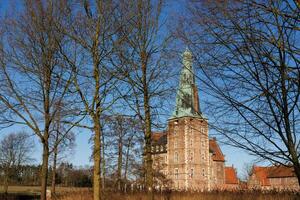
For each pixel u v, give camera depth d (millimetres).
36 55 14719
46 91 14797
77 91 13406
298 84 3963
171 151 85375
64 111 13562
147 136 14539
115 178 34125
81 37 13430
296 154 3949
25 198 46062
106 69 13344
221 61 4559
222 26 4531
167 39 13336
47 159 15078
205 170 84938
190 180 81438
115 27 13422
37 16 14492
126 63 13453
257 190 19094
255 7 4383
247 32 4324
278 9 4273
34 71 14625
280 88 4094
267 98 4152
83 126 13531
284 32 4168
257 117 4312
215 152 91688
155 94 14133
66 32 13461
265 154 4168
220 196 19859
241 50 4359
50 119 14688
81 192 23375
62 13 13750
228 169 95062
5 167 61375
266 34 4254
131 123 14359
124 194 21234
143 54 13930
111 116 13969
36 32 14516
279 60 4129
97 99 13406
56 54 13875
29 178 73750
